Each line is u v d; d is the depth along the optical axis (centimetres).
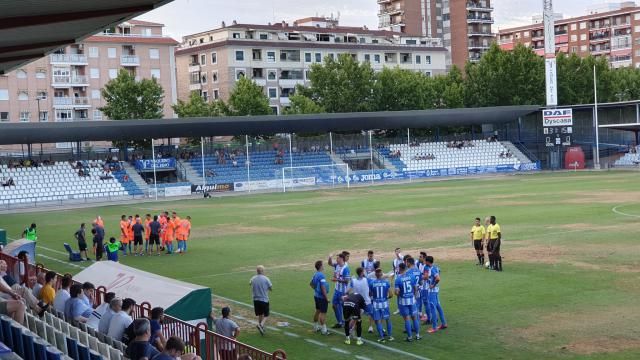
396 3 19688
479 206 6125
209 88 14538
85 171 9331
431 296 2258
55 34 2919
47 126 8406
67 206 8331
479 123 10931
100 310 1852
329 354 2062
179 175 10019
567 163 11150
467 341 2127
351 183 10262
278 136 11750
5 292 1830
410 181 10244
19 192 8725
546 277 2984
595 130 11250
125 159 9975
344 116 9869
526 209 5700
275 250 4128
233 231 5144
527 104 12362
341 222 5375
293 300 2788
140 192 9244
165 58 13588
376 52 15912
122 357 1458
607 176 9281
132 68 13325
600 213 5197
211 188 9450
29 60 3634
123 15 2567
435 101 12406
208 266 3703
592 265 3203
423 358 1986
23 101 12200
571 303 2519
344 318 2191
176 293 1958
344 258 2358
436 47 16688
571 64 13012
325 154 10875
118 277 2252
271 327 2391
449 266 3341
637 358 1889
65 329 1728
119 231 5462
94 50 12888
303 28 15388
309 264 3603
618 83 14025
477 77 12512
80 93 12812
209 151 10525
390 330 2186
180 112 11562
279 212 6412
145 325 1345
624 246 3688
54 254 4334
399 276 2164
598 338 2083
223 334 1914
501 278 3006
